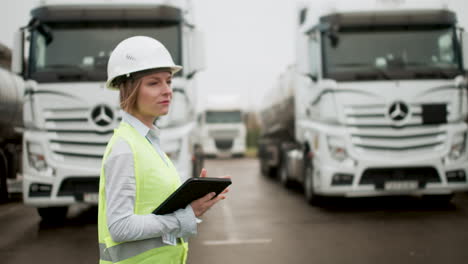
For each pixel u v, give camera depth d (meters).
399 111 8.74
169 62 2.19
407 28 9.17
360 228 7.48
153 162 2.08
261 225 8.02
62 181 7.96
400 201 10.37
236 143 31.58
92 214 9.79
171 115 8.21
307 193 10.41
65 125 8.01
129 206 1.97
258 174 19.66
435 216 8.33
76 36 8.34
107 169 2.03
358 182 8.73
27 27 8.38
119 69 2.13
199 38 8.82
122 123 2.16
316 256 5.85
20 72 8.33
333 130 8.87
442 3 9.25
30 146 8.05
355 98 8.80
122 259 2.04
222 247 6.50
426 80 8.83
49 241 7.11
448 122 8.83
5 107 10.74
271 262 5.64
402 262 5.49
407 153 8.76
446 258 5.61
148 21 8.52
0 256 6.20
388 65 8.96
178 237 2.13
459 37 9.16
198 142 11.11
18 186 11.89
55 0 8.41
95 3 8.44
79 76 8.03
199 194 2.13
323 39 9.09
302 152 11.07
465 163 8.82
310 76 9.66
